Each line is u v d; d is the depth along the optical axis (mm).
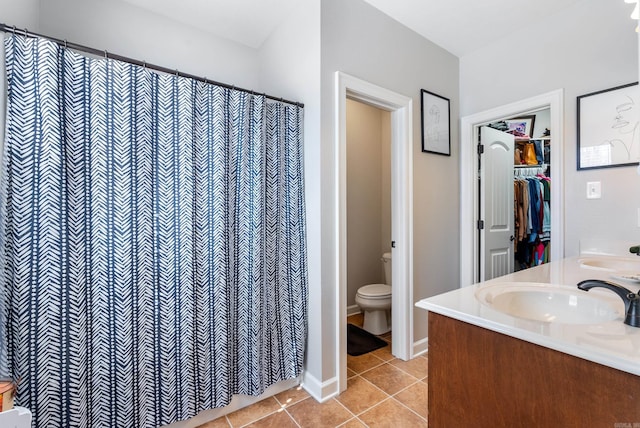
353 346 2525
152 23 2039
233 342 1690
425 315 2418
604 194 1814
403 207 2215
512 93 2271
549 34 2066
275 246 1839
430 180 2398
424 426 1564
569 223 1962
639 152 1683
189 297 1508
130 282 1355
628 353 607
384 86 2080
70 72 1224
